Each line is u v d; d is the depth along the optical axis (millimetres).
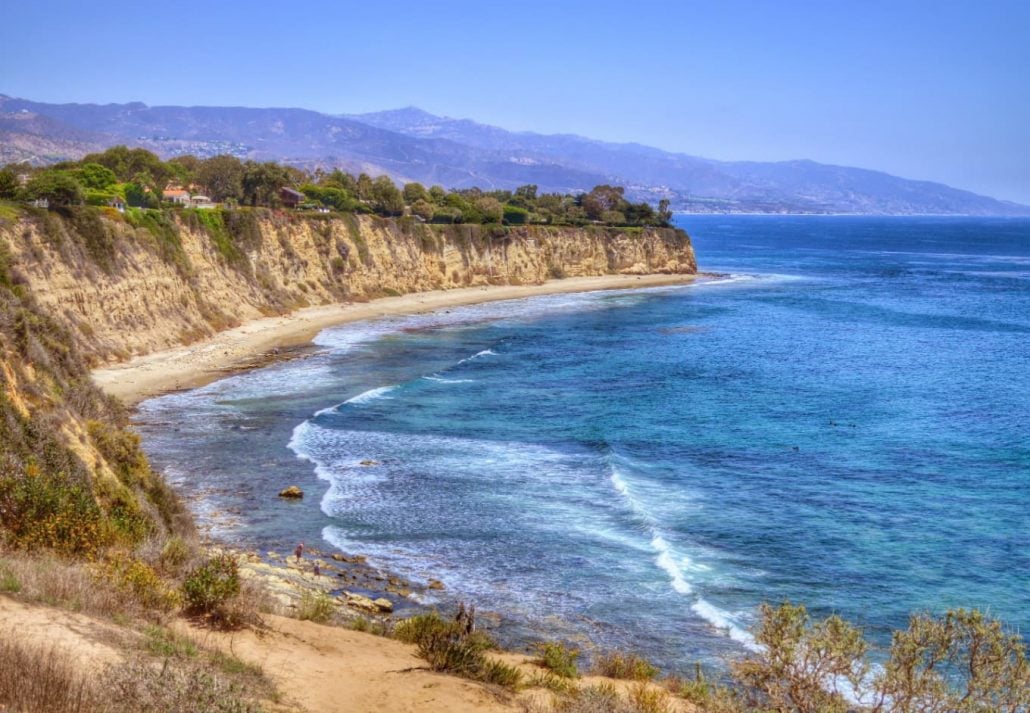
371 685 15281
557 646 22625
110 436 29625
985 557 34500
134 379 64750
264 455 46656
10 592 14266
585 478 43625
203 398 59906
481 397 62688
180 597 16953
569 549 34562
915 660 13570
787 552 34781
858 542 35938
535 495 40938
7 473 20781
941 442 51938
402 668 16562
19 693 10469
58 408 27438
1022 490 42938
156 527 25922
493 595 30391
